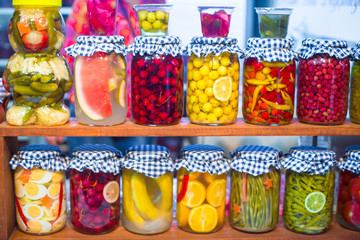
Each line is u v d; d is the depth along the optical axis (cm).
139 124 109
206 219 110
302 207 111
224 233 112
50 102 105
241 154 111
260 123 110
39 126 104
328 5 128
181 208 112
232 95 107
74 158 108
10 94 114
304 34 129
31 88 102
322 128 109
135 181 108
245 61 111
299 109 113
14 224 113
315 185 110
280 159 116
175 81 106
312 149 115
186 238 109
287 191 115
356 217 114
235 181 113
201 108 107
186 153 109
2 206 106
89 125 106
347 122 118
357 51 112
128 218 111
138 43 106
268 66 106
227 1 125
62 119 106
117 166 110
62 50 123
